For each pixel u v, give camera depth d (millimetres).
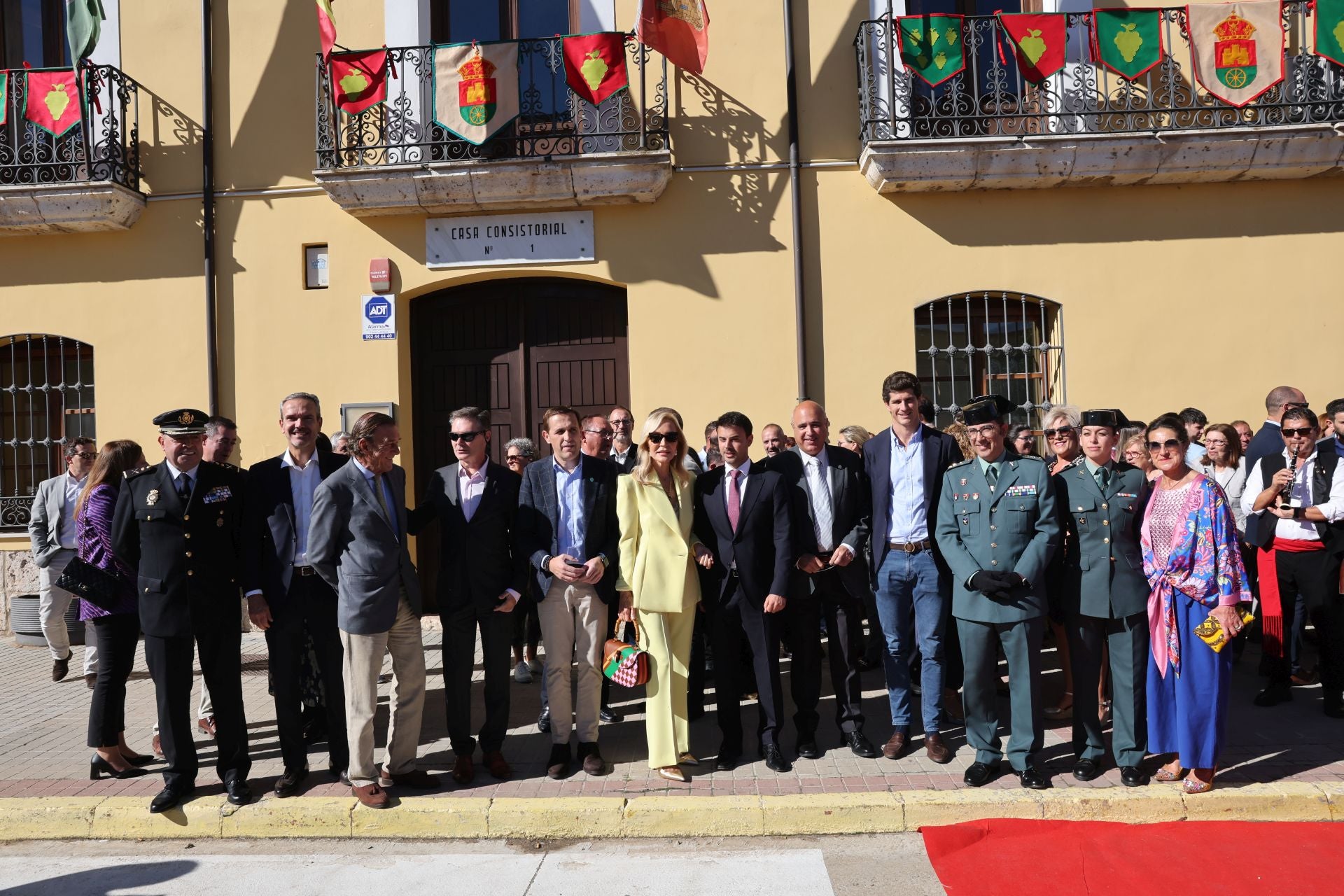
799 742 5133
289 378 8688
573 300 8922
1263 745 5047
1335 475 5438
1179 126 8344
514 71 8156
